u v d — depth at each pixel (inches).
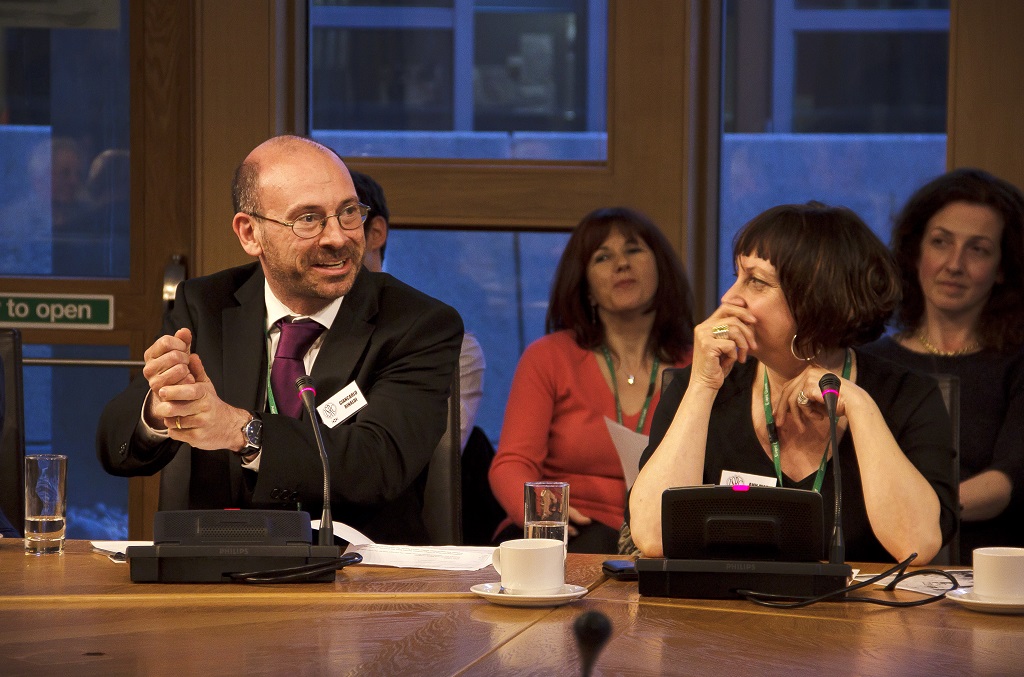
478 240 295.0
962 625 120.0
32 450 293.4
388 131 294.0
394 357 190.1
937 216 235.6
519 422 252.4
